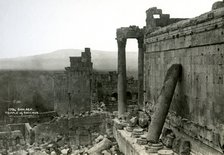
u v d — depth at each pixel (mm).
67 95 72125
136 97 73750
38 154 41750
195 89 29000
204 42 26891
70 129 53281
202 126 27484
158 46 39344
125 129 41625
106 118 52906
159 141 33031
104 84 73188
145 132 38312
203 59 27297
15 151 46375
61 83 72938
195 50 28875
